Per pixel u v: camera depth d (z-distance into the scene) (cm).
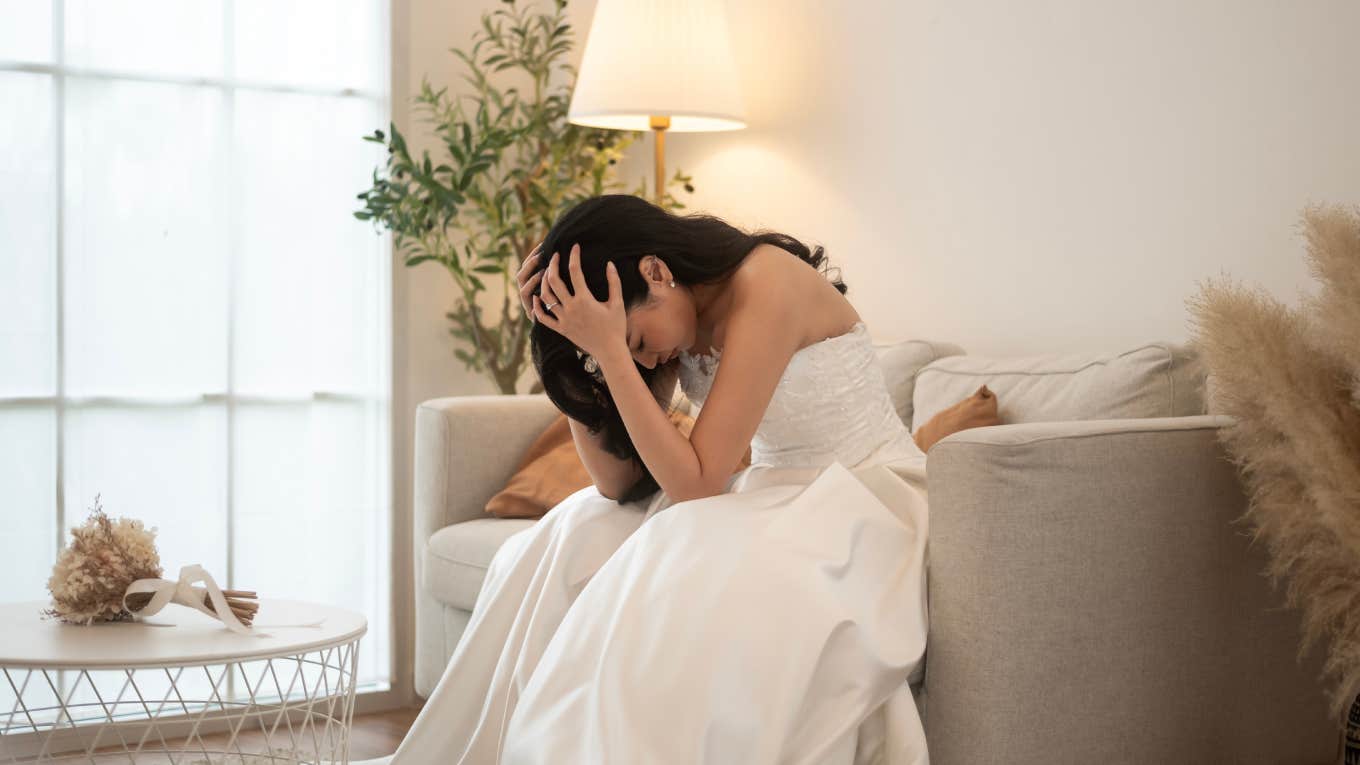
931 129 322
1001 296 306
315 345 367
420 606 310
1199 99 265
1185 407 234
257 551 359
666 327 201
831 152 350
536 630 203
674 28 341
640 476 217
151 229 345
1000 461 176
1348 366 176
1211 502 197
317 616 227
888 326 335
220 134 353
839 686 166
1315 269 182
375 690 367
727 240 206
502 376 385
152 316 346
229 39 354
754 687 162
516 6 402
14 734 311
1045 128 295
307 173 365
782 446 213
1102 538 184
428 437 309
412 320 383
